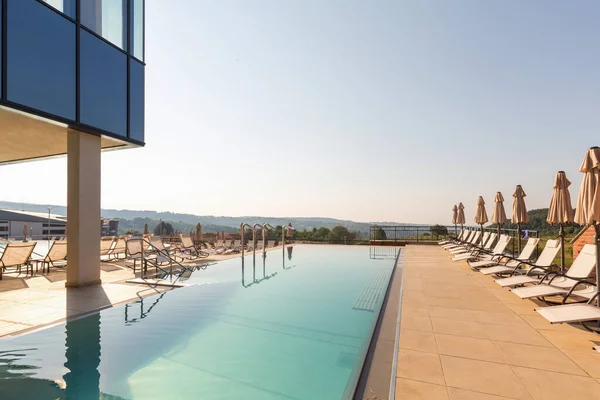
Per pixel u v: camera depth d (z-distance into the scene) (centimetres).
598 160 402
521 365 286
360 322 479
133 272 857
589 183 447
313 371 328
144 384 298
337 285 733
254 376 318
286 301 593
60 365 328
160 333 425
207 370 329
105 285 684
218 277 807
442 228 1798
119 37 764
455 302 508
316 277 825
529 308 473
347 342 407
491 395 234
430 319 421
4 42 525
